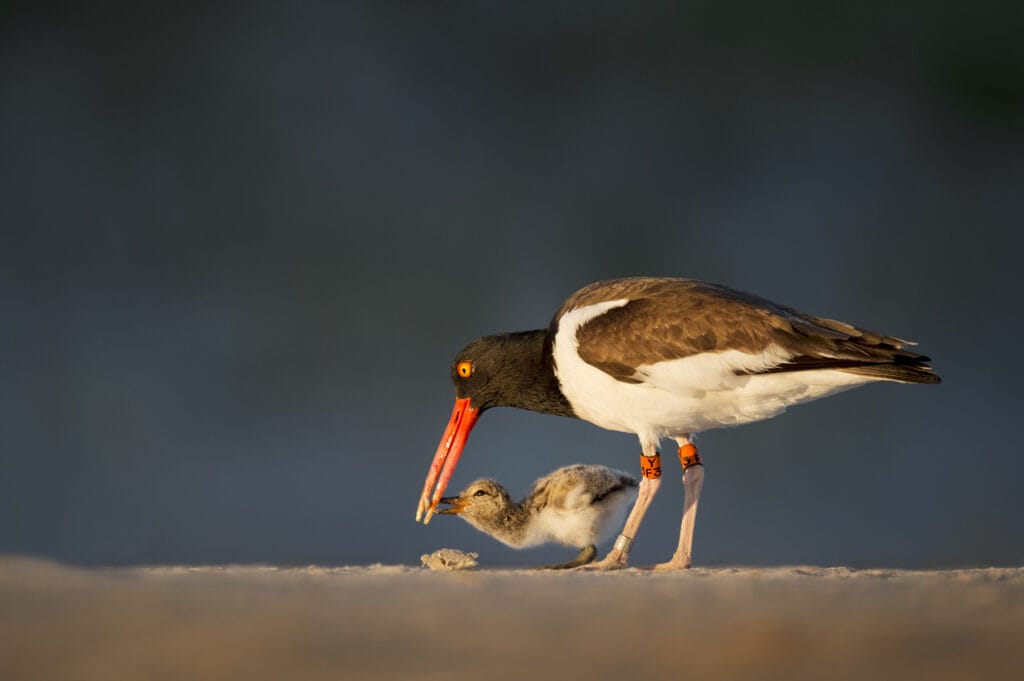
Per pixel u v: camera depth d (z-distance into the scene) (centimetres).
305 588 548
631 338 840
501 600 511
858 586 559
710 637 427
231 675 379
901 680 370
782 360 812
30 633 431
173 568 745
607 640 422
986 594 518
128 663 390
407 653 405
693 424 868
